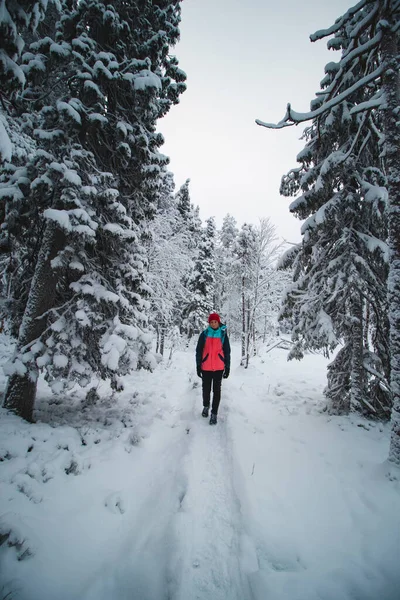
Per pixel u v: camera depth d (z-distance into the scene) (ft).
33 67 14.42
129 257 18.37
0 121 8.95
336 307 19.99
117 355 14.48
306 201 20.29
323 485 10.68
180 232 51.78
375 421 17.94
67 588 6.50
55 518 8.52
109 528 8.68
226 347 17.47
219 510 9.34
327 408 19.97
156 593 6.33
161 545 7.73
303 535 8.18
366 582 6.54
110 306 17.34
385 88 12.57
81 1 15.61
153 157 19.47
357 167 19.20
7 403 14.49
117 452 12.89
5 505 8.36
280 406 21.65
